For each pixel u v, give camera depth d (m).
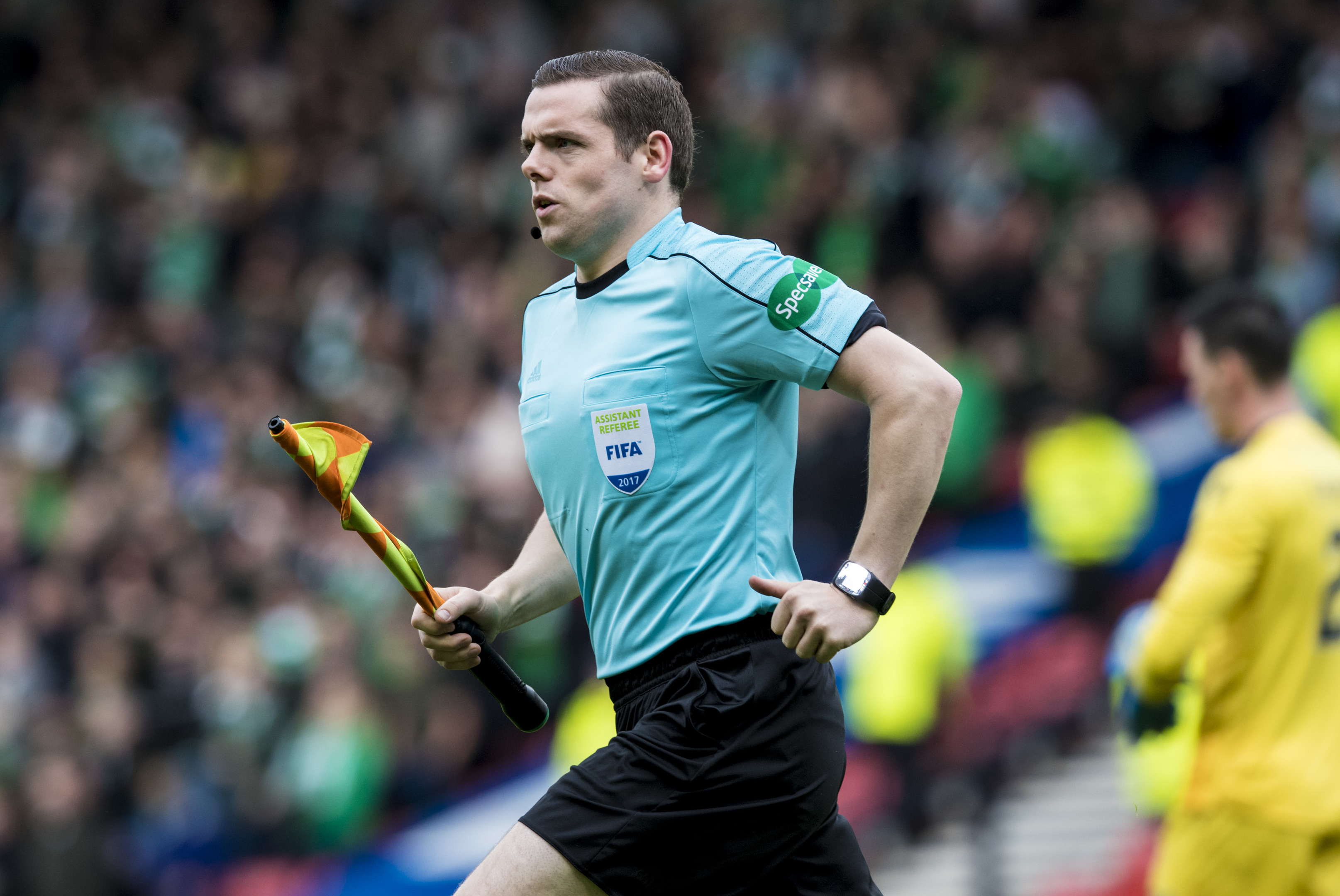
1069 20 41.94
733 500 10.46
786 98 43.47
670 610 10.44
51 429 40.69
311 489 36.75
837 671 28.66
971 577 31.33
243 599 33.91
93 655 32.12
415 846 28.95
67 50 52.75
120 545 36.03
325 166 47.59
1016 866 28.25
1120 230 33.78
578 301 10.86
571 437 10.66
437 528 33.47
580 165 10.59
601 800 10.19
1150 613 15.64
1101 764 28.73
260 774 30.11
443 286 42.56
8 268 47.78
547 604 11.93
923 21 43.25
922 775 27.17
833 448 30.70
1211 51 39.12
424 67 49.31
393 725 29.73
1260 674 14.91
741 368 10.35
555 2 50.78
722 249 10.38
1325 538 14.90
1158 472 32.09
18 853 29.53
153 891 29.73
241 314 42.88
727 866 10.33
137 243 46.25
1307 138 35.44
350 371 40.28
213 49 51.78
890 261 36.69
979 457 31.91
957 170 37.34
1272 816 14.70
